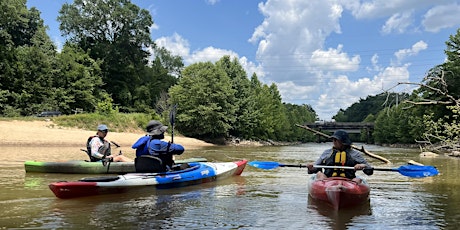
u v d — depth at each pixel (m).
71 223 4.37
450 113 28.36
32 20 51.22
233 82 44.94
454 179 8.97
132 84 54.88
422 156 19.42
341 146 6.45
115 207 5.28
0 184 7.19
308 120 101.12
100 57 52.66
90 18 54.88
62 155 14.30
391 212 5.17
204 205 5.54
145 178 6.40
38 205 5.33
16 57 37.44
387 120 53.53
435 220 4.72
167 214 4.92
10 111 32.75
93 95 45.88
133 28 56.38
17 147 18.45
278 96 60.38
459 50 28.95
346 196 5.30
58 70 40.69
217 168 8.33
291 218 4.76
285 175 9.41
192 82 39.38
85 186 5.76
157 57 65.69
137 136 28.67
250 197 6.22
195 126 39.19
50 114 33.06
